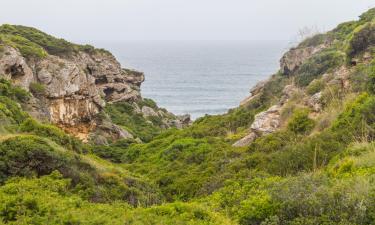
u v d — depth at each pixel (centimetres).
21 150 1566
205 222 1120
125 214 1135
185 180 2167
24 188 1291
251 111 4341
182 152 2991
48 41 5266
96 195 1558
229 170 2061
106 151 3844
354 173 1320
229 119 4059
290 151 1944
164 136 4316
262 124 2914
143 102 6881
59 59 4288
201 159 2670
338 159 1656
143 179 2133
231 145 2919
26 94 3534
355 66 2964
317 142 1911
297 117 2598
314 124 2484
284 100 3319
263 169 1925
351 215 1008
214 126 4006
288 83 4706
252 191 1348
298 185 1172
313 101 2738
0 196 1168
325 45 5456
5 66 3553
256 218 1127
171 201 2014
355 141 1802
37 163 1563
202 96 13612
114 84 6131
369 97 2180
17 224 1011
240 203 1237
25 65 3788
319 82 3106
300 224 1013
